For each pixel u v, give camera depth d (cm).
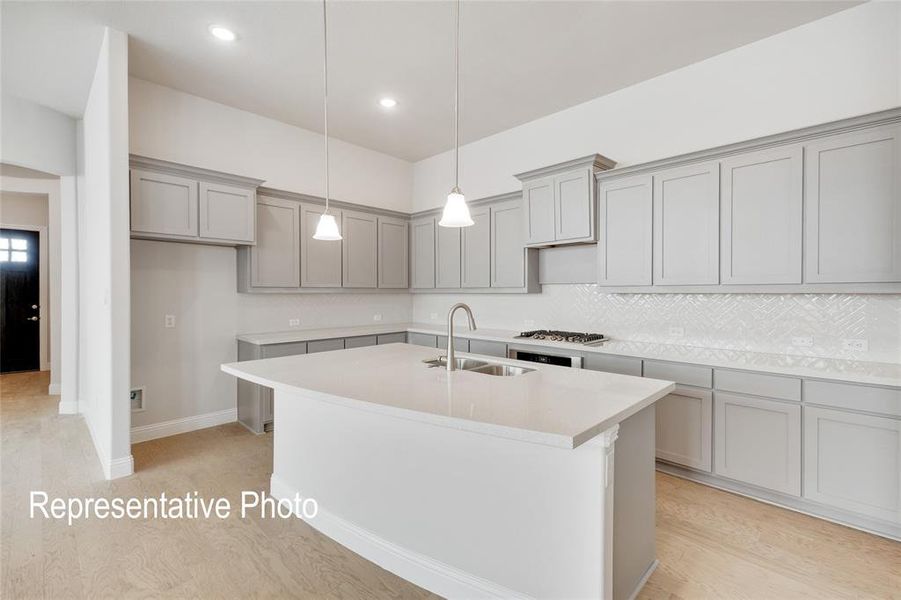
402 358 263
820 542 222
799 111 289
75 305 436
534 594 165
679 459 293
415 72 344
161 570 198
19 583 188
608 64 334
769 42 300
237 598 182
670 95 346
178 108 377
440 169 546
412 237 539
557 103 402
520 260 421
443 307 542
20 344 644
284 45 306
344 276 471
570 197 368
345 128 464
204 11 267
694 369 284
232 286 416
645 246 328
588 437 131
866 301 264
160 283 372
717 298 323
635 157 368
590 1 260
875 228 236
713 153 292
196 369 394
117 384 290
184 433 383
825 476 237
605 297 387
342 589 188
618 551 167
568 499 157
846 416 229
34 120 389
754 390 260
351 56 321
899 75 256
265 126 435
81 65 326
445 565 186
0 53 308
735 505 260
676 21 280
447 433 185
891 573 198
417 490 194
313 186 473
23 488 277
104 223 301
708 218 296
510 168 466
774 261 270
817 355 281
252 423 388
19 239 642
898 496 216
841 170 246
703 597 183
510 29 288
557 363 357
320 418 234
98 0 254
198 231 352
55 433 377
